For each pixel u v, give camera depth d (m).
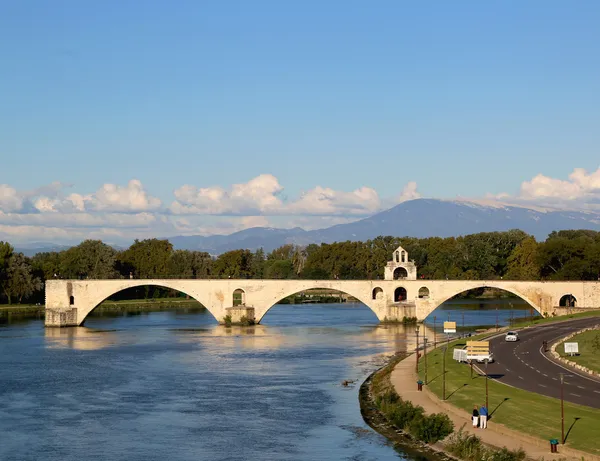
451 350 170.50
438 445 97.00
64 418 116.44
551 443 85.88
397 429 107.19
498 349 168.25
